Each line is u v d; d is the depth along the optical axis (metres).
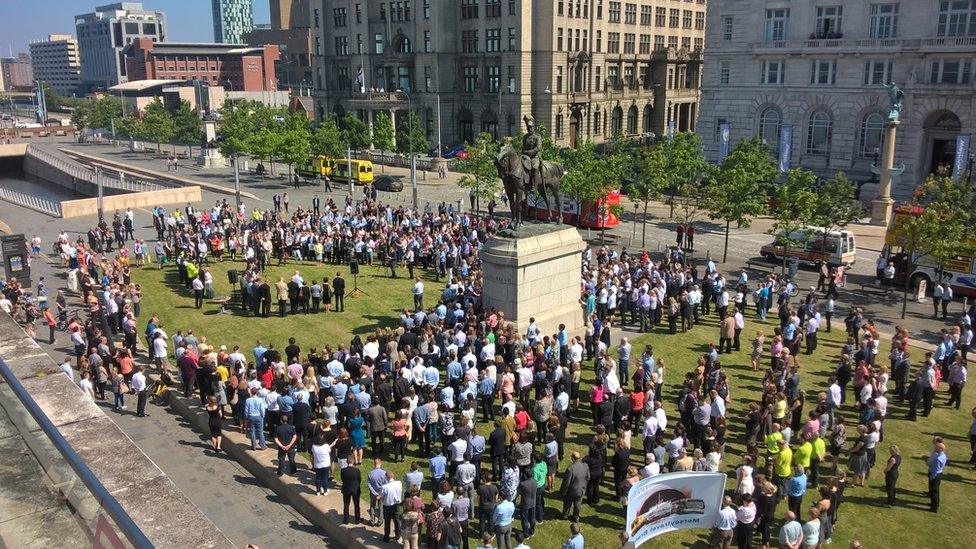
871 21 69.25
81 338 28.88
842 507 19.95
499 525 17.00
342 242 45.59
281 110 122.06
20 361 7.03
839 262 44.88
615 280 35.22
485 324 28.67
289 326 34.28
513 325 28.98
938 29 65.69
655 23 116.56
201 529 4.61
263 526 19.56
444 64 102.56
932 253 35.78
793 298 40.12
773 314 37.28
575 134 103.56
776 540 18.33
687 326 34.31
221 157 98.81
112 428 5.77
